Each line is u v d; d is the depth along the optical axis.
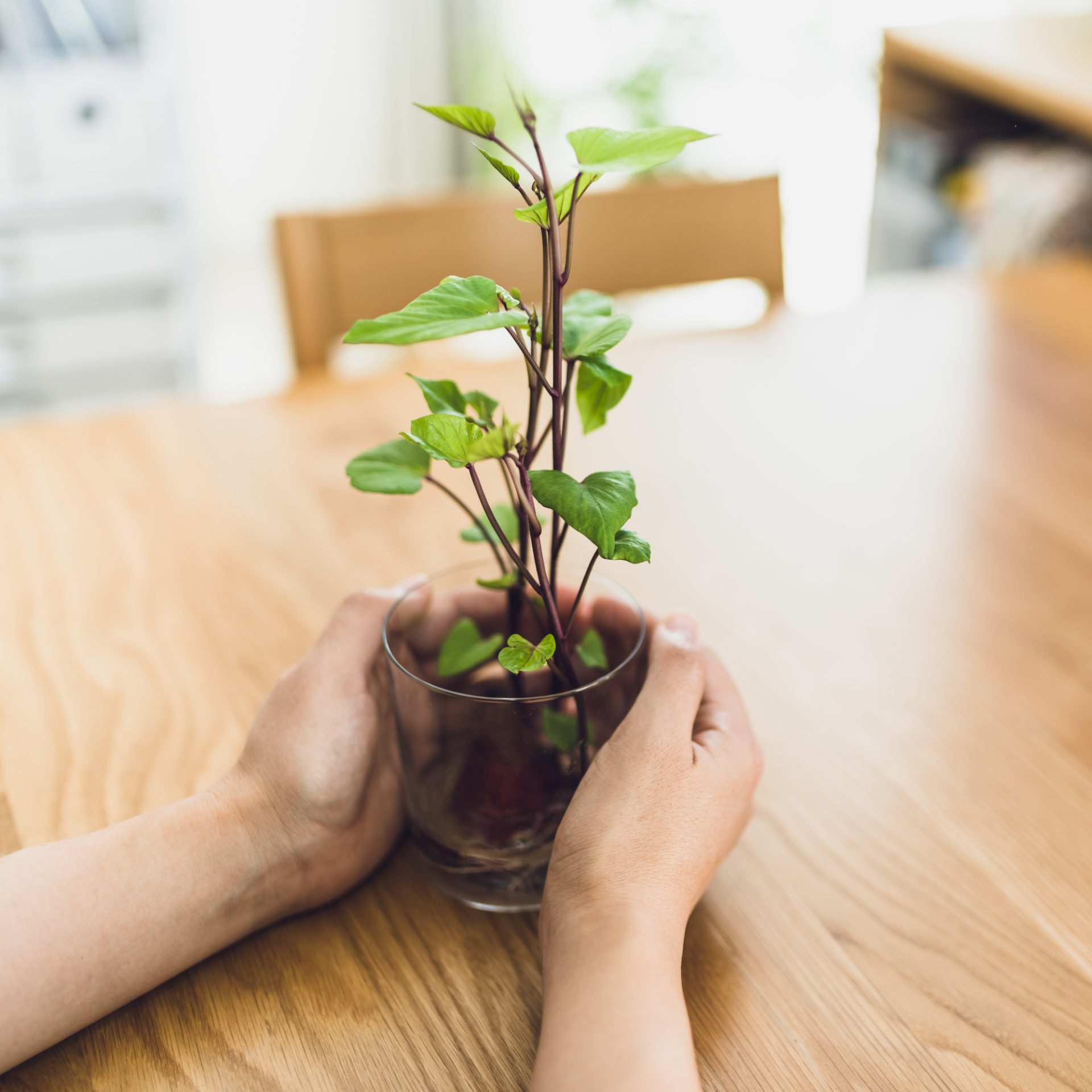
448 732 0.59
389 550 0.86
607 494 0.54
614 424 1.00
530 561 0.65
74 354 2.14
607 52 2.42
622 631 0.64
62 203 1.99
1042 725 0.72
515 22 2.35
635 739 0.61
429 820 0.62
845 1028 0.58
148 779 0.69
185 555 0.85
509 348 2.34
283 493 0.91
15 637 0.78
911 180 1.97
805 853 0.66
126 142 1.98
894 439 0.98
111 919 0.58
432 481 0.63
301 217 1.07
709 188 1.17
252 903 0.61
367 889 0.65
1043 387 1.05
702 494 0.91
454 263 1.12
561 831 0.59
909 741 0.71
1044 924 0.62
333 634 0.64
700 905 0.63
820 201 2.89
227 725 0.72
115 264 2.09
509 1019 0.59
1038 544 0.86
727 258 1.19
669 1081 0.52
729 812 0.61
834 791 0.69
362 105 2.44
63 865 0.58
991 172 1.81
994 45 1.82
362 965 0.61
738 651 0.77
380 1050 0.58
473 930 0.63
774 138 2.70
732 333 1.16
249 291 2.57
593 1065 0.52
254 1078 0.57
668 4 2.40
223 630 0.79
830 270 3.00
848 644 0.78
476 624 0.67
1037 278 1.25
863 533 0.87
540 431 0.98
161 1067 0.57
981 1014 0.59
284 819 0.62
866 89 2.66
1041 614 0.80
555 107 2.42
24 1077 0.57
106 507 0.90
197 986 0.61
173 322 2.20
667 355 1.12
